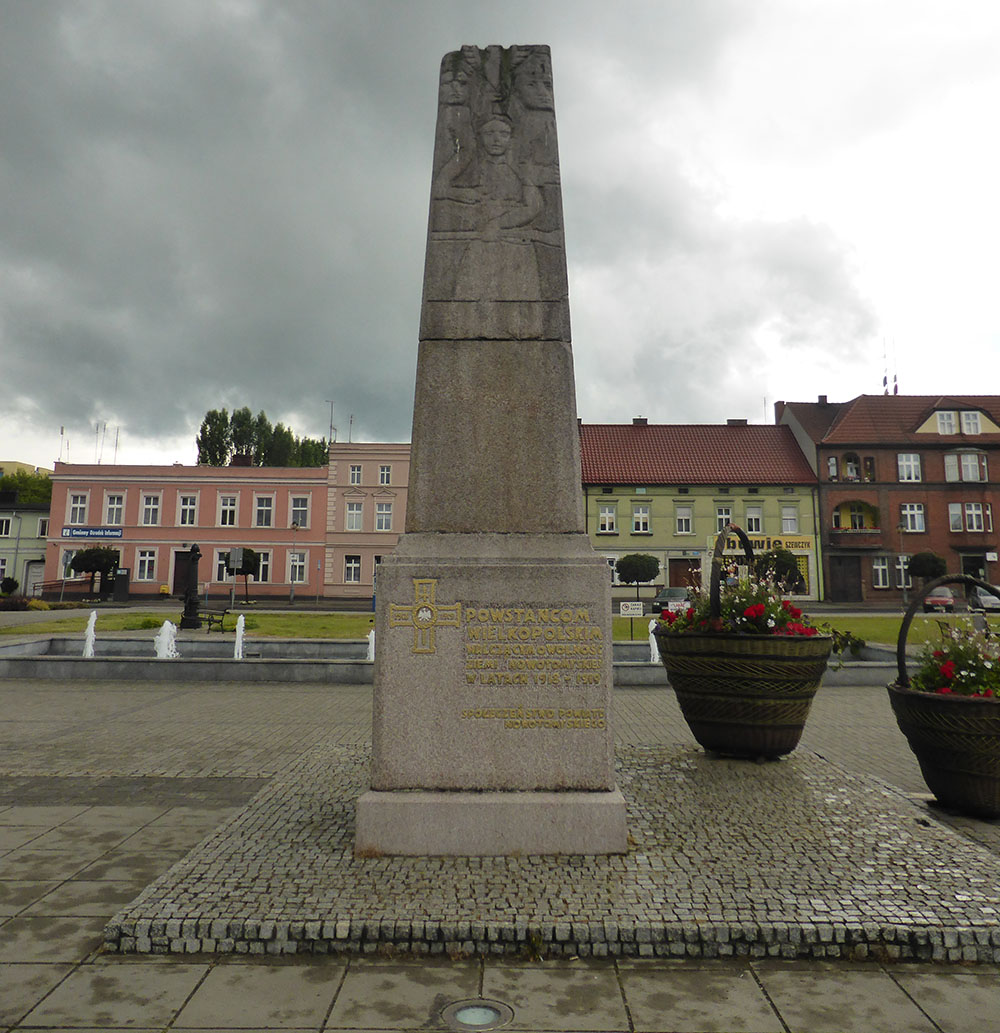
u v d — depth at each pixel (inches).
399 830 164.4
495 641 172.6
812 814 193.5
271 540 1972.2
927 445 1904.5
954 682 219.5
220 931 131.6
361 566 1967.3
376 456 1983.3
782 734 244.7
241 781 256.7
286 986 120.8
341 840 173.3
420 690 171.9
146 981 122.3
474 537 180.9
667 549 1883.6
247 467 1994.3
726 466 1940.2
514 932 130.9
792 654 239.6
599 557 177.0
